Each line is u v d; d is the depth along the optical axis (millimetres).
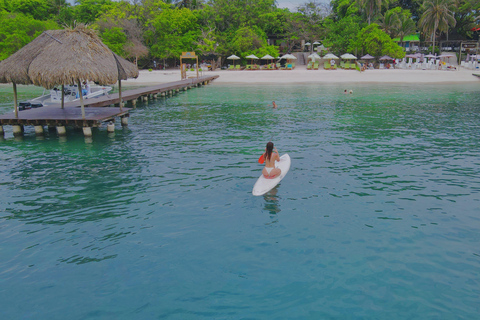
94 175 11203
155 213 8578
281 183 10320
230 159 12680
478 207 8656
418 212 8438
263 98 31328
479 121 19578
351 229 7695
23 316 5266
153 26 65812
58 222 8180
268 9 74562
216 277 6152
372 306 5387
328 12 78312
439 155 12969
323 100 29344
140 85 47438
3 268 6453
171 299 5613
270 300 5555
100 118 16156
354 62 64062
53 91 22891
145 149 14203
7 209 8828
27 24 52812
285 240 7301
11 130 17938
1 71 14883
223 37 67125
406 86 41562
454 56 66188
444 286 5816
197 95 34406
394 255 6707
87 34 15469
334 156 12953
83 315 5281
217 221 8148
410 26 66250
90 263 6594
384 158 12633
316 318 5156
